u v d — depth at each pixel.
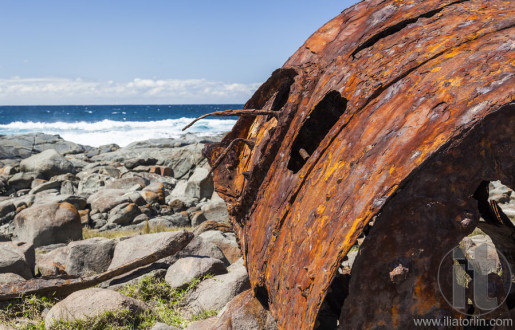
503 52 2.16
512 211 9.87
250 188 3.42
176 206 17.70
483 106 1.97
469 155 1.99
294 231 2.58
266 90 4.05
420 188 2.03
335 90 2.84
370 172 2.15
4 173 22.19
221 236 7.87
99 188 20.08
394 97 2.38
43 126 53.12
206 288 5.45
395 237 2.06
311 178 2.61
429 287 2.08
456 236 2.04
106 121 60.88
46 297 5.39
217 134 42.09
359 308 2.12
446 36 2.51
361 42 3.02
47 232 11.59
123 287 5.67
